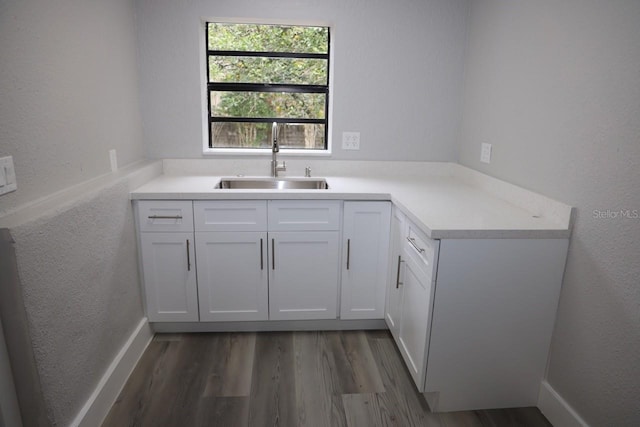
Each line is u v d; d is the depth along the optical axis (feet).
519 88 6.91
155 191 7.30
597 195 5.14
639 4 4.51
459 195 7.55
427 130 9.34
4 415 4.34
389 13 8.71
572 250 5.58
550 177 6.08
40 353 4.49
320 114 9.57
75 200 5.20
